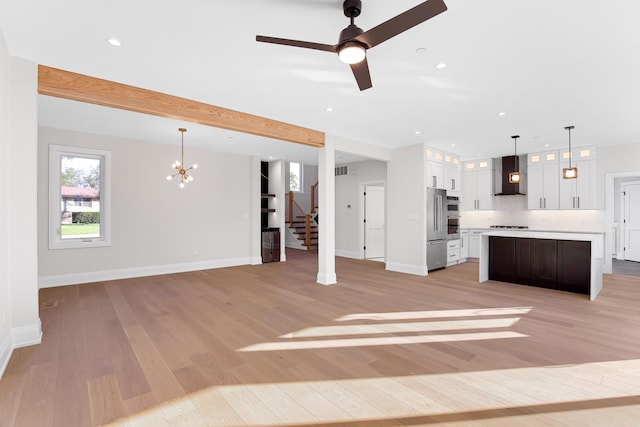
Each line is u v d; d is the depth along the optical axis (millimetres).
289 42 1953
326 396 2076
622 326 3262
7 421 1803
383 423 1811
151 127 5016
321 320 3510
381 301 4246
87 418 1840
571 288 4684
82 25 2309
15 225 2713
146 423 1808
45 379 2250
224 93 3623
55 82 2979
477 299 4332
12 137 2711
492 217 8055
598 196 6355
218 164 6949
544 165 6859
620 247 7957
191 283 5320
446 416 1868
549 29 2340
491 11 2131
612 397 2039
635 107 4047
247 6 2092
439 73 3098
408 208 6387
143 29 2365
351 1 1980
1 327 2408
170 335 3066
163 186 6180
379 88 3461
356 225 8336
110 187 5570
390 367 2451
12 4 2051
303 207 12250
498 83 3320
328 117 4516
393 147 6559
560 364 2473
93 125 4891
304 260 7980
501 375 2318
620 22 2242
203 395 2080
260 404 1990
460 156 7625
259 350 2750
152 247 6043
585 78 3184
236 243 7234
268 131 4551
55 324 3338
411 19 1679
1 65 2404
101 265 5492
